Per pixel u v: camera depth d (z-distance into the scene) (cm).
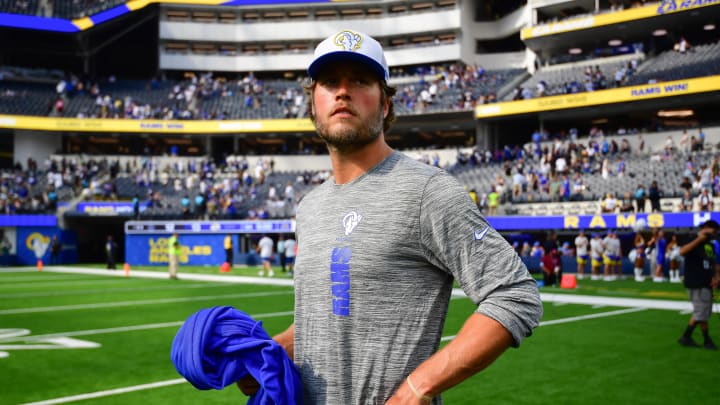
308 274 201
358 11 4725
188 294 1662
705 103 3347
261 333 200
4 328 1062
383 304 184
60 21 4297
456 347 167
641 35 3788
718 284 867
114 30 4747
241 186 3881
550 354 816
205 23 4756
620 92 3284
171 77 4884
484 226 181
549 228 2752
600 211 2736
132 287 1909
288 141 4594
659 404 579
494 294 173
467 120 3891
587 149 3247
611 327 1043
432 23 4516
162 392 628
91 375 705
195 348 186
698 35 3788
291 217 3469
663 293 1661
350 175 204
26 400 593
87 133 4275
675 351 837
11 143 4412
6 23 4166
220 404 584
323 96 200
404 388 168
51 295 1655
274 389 184
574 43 3991
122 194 3875
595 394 615
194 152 4616
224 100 4550
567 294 1623
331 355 189
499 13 4688
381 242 186
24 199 3669
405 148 4319
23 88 4391
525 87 3897
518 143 4134
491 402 588
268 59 4816
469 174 3538
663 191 2762
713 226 843
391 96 213
